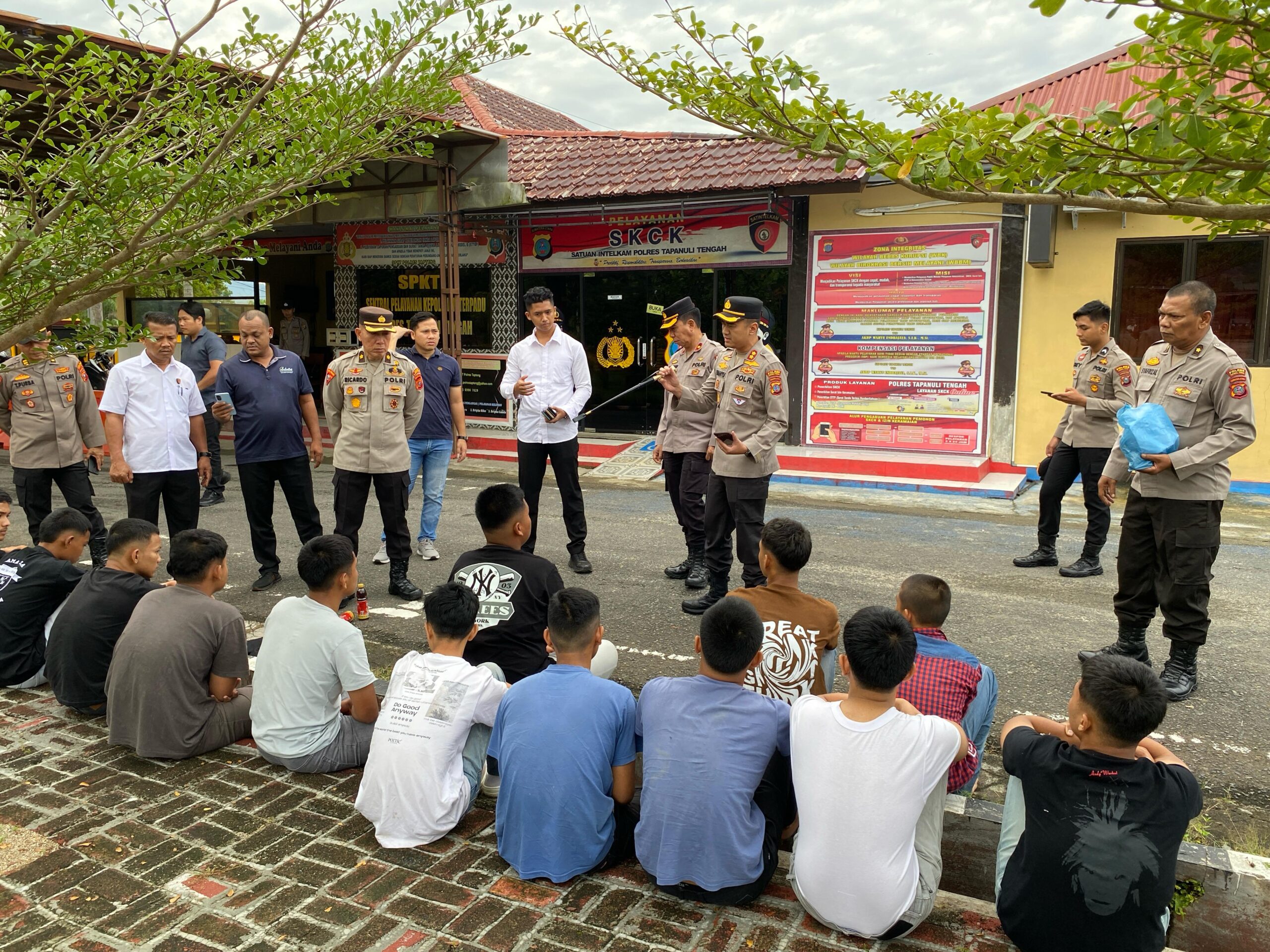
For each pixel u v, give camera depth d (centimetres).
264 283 1622
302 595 599
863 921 258
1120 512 864
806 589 612
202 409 618
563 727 292
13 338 312
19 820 323
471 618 329
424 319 666
